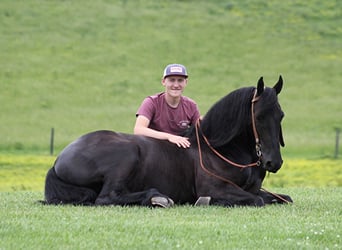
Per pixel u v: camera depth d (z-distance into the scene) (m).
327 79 70.06
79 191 10.62
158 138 11.12
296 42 79.25
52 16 83.94
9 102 60.94
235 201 10.70
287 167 33.66
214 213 9.77
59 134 51.34
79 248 7.22
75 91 65.69
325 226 8.62
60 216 9.09
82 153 10.62
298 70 72.12
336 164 35.62
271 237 7.97
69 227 8.24
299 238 7.99
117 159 10.54
